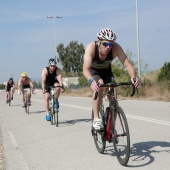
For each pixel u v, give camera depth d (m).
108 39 4.83
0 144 7.01
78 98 24.20
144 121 9.50
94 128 5.33
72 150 6.10
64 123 9.88
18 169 5.04
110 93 5.01
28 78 13.86
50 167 5.06
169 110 12.24
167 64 23.31
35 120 10.89
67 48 71.19
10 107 17.42
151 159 5.14
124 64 5.16
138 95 20.16
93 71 5.37
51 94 9.46
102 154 5.66
